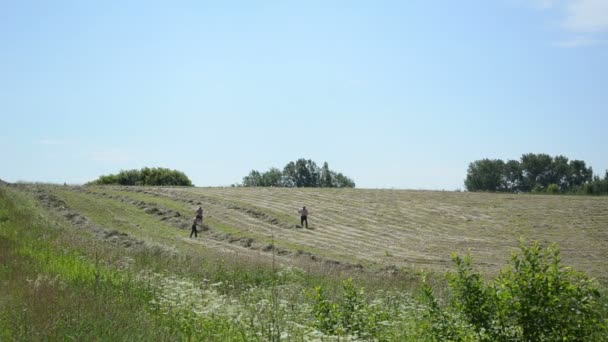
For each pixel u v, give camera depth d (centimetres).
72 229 3130
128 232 3612
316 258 3256
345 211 5206
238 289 1795
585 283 956
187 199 5200
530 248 972
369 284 2130
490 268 3133
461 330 1011
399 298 1767
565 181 10794
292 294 1612
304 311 1288
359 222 4778
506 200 5684
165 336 1027
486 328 959
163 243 3259
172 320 1142
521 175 10956
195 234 3769
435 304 1084
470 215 5047
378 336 1162
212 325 1108
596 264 3381
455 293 1001
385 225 4678
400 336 1178
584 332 922
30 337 945
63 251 1983
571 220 4762
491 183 11000
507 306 949
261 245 3591
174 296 1294
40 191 4744
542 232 4384
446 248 3844
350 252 3609
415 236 4278
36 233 2544
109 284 1441
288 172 12069
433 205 5500
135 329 1035
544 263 963
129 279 1512
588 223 4653
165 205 4822
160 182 8838
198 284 1669
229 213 4788
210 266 2117
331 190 6369
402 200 5759
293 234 4181
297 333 1065
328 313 1232
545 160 10756
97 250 2066
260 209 5034
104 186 5747
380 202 5656
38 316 1038
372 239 4125
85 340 949
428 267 3147
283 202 5500
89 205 4491
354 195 6047
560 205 5359
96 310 1112
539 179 10831
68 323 1016
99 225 3691
